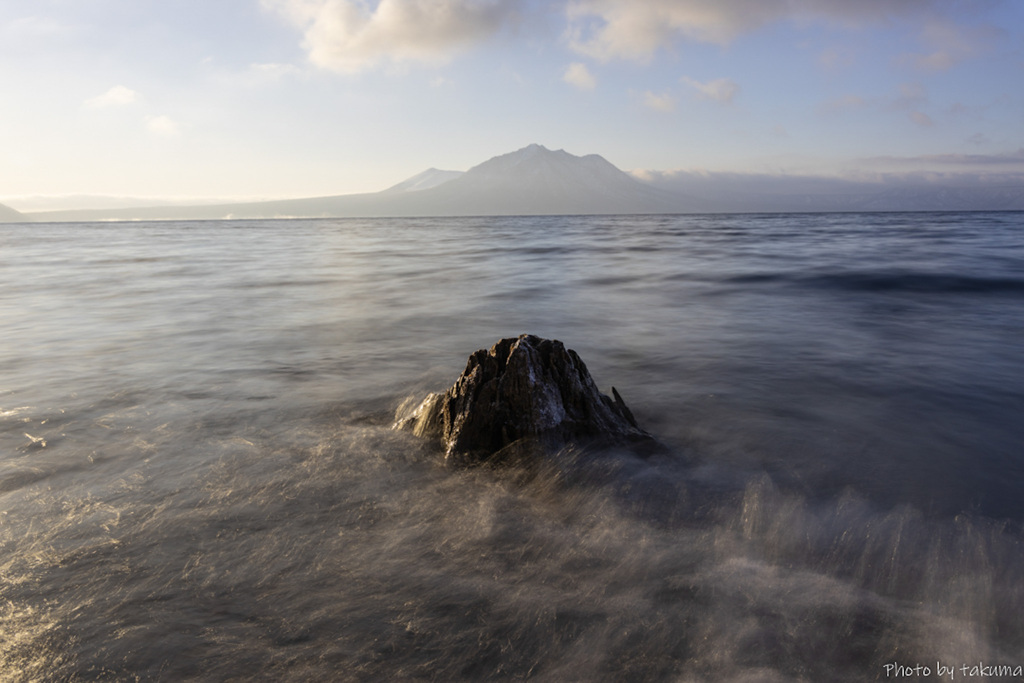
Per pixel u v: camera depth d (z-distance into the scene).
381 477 4.76
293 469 4.89
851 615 3.02
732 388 7.89
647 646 2.77
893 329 12.29
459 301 16.92
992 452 5.59
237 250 44.06
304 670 2.57
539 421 5.21
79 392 7.49
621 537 3.83
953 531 4.01
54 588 3.16
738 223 109.00
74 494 4.36
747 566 3.48
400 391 7.57
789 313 14.51
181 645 2.72
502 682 2.54
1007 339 11.17
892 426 6.34
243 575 3.30
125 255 38.69
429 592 3.16
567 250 40.72
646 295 18.08
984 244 39.09
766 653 2.73
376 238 65.00
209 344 10.84
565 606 3.06
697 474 4.97
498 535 3.82
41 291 19.44
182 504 4.20
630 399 7.39
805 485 4.78
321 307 15.71
